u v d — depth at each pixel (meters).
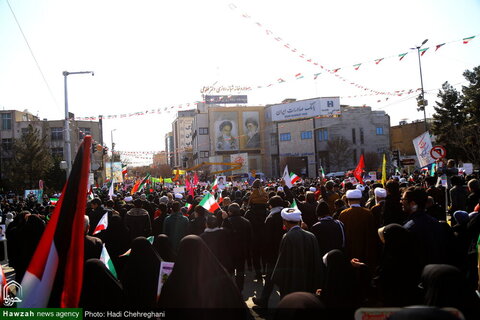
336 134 75.75
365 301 4.70
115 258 7.84
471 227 5.56
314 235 5.66
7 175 42.38
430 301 2.88
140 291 4.47
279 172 81.25
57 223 3.12
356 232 6.03
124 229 8.09
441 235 4.82
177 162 141.12
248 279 8.76
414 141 13.04
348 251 6.02
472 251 5.19
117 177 39.97
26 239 6.61
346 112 77.00
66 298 3.01
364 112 77.44
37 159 42.34
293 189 13.59
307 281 5.07
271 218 7.13
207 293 3.29
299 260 5.11
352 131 76.38
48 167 41.28
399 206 6.25
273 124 82.69
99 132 64.56
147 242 4.71
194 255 3.38
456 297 2.79
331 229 6.01
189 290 3.29
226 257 6.36
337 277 4.10
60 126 59.44
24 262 6.59
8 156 57.34
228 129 84.00
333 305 3.96
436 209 6.59
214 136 83.50
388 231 4.08
